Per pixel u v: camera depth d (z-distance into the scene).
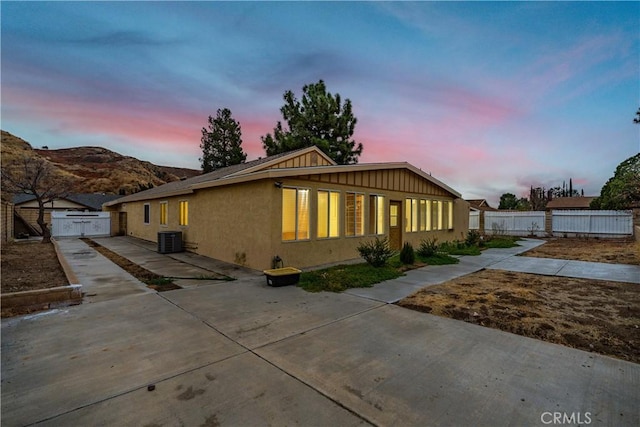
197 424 2.14
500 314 4.59
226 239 9.66
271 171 7.58
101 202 33.41
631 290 5.94
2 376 2.80
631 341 3.57
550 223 18.83
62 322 4.27
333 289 6.11
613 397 2.46
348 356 3.24
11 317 4.47
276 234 7.88
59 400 2.43
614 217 17.00
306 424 2.14
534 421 2.17
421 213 13.09
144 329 4.02
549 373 2.86
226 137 32.06
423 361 3.12
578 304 5.06
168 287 6.39
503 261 9.76
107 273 7.83
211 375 2.83
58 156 88.88
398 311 4.80
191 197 12.06
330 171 8.90
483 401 2.42
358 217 10.06
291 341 3.64
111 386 2.64
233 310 4.86
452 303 5.18
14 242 15.59
